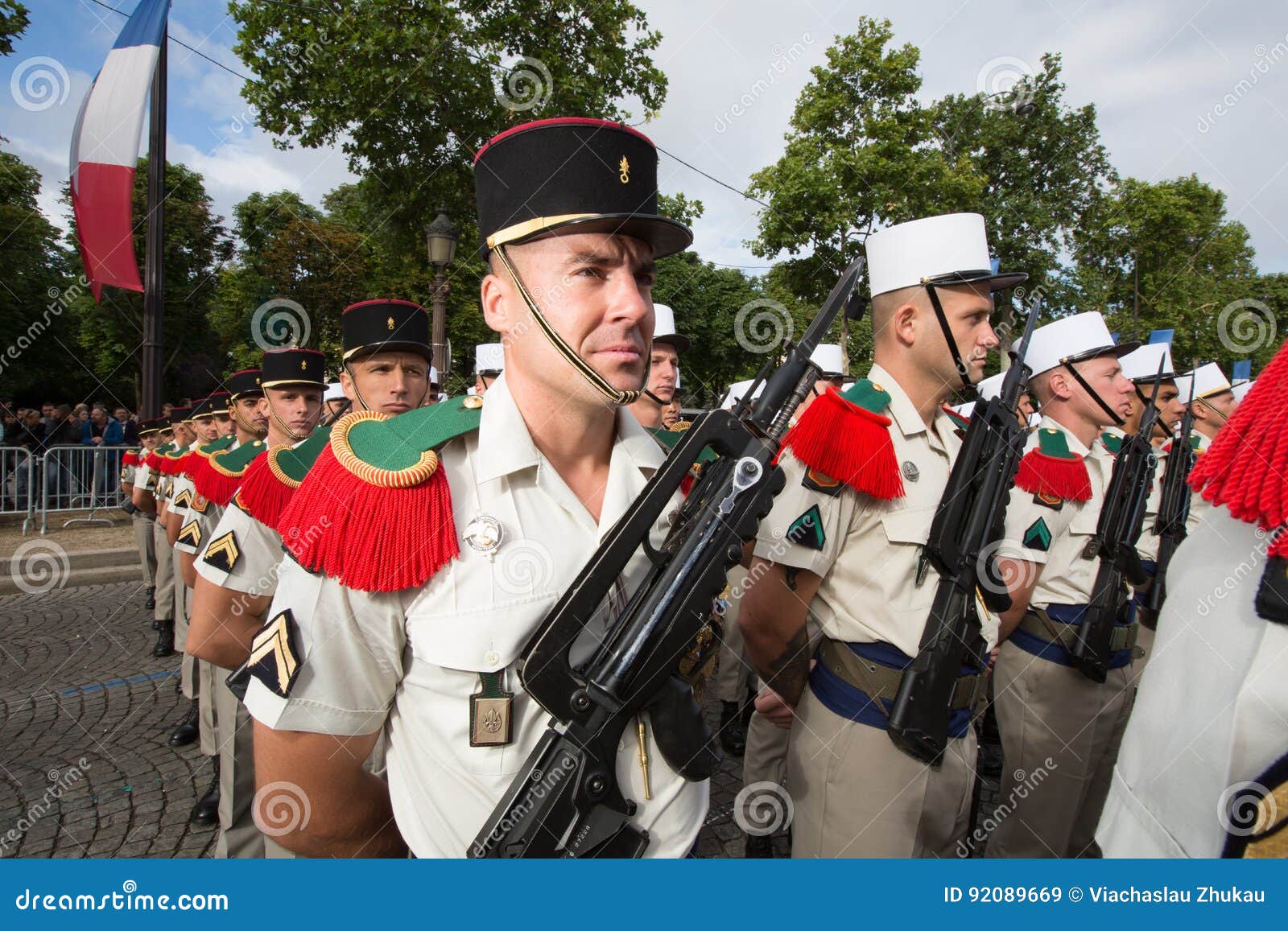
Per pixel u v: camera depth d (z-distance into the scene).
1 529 10.62
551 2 9.92
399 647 1.25
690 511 1.39
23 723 5.00
